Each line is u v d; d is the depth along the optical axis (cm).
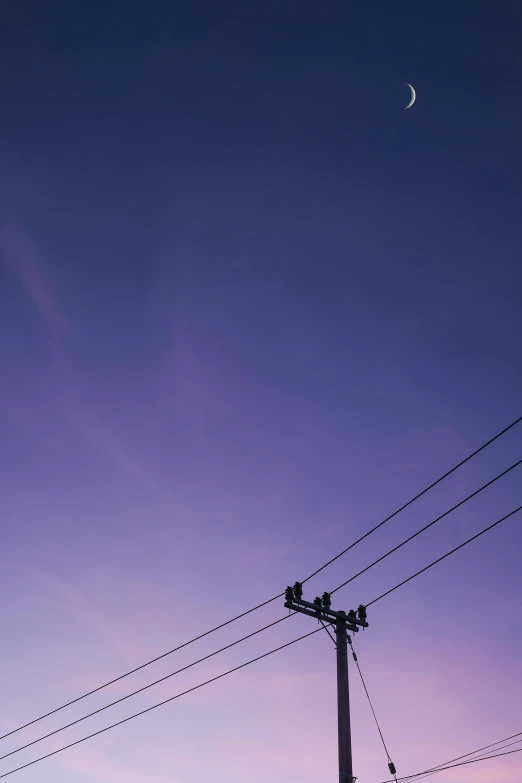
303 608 2398
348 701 2252
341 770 2128
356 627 2427
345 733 2186
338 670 2316
